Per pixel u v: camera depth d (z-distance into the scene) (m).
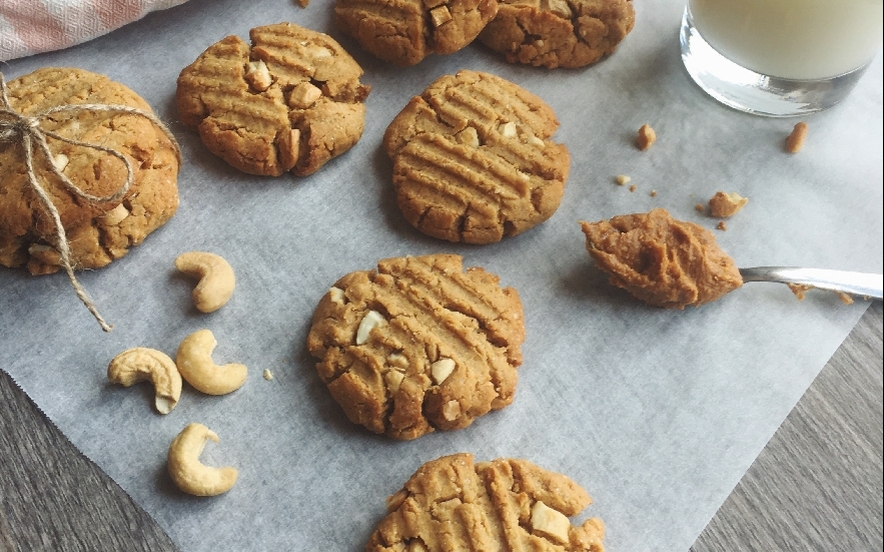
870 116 0.31
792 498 0.25
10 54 0.28
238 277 0.27
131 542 0.23
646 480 0.25
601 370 0.26
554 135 0.30
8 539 0.23
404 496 0.23
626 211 0.29
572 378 0.26
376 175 0.28
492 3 0.29
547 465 0.25
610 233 0.27
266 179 0.28
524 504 0.23
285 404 0.25
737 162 0.30
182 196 0.27
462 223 0.27
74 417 0.24
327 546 0.23
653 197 0.29
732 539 0.25
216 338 0.26
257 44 0.28
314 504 0.24
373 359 0.24
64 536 0.23
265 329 0.26
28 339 0.25
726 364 0.27
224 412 0.25
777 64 0.29
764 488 0.25
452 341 0.25
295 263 0.27
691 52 0.31
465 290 0.26
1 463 0.24
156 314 0.26
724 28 0.29
